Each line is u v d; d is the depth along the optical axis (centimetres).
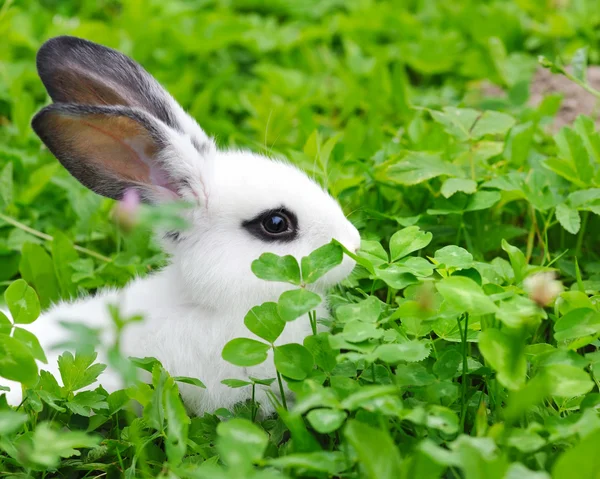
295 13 1101
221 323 509
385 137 767
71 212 694
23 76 868
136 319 376
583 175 575
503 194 590
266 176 528
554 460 370
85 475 432
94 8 1106
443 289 388
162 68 960
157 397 404
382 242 604
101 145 534
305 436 379
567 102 807
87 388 493
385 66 913
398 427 401
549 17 976
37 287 609
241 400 500
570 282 578
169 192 536
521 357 372
